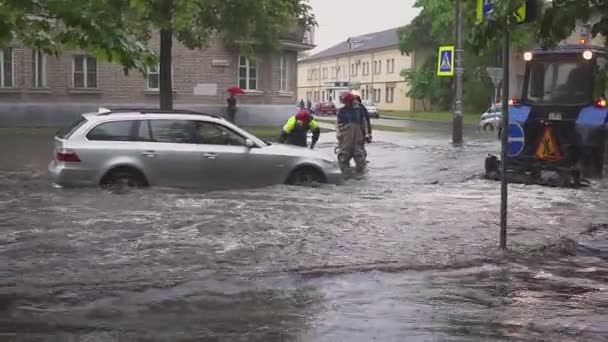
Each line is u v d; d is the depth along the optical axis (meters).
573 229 11.69
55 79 41.62
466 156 27.05
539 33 7.38
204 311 7.31
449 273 8.91
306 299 7.77
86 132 14.59
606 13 6.86
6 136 33.38
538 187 17.53
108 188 14.55
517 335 6.69
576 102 18.89
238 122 45.28
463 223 12.00
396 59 112.25
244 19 29.27
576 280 8.70
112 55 7.71
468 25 8.35
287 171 15.87
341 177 16.53
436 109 96.44
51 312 7.19
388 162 24.45
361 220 12.04
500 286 8.39
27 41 8.04
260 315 7.22
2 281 8.22
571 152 19.03
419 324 6.98
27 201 13.16
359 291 8.09
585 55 18.62
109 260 9.19
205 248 9.88
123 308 7.35
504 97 9.93
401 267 9.12
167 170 14.87
